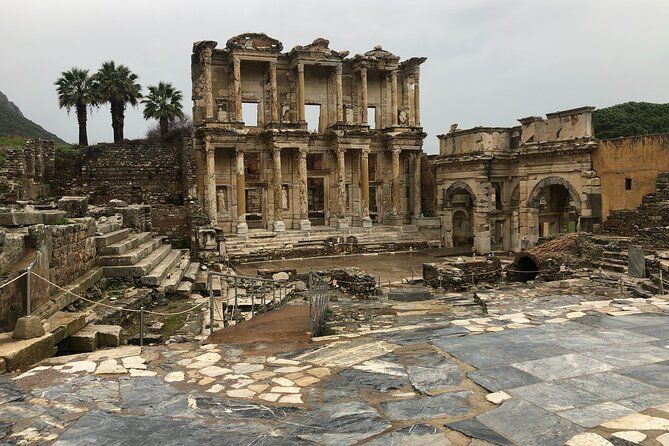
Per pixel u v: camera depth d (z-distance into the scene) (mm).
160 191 48281
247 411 6488
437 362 8070
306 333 10781
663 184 30516
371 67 50688
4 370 8141
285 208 49938
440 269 24719
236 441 5648
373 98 53062
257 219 55438
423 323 12312
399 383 7305
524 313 11555
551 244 30328
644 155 32219
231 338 10461
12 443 5668
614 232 32250
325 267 35469
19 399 6938
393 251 44719
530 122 38812
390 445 5418
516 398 6461
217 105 46469
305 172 47250
